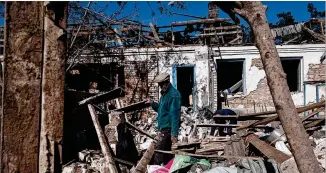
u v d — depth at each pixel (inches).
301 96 594.2
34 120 70.4
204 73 584.7
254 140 229.0
